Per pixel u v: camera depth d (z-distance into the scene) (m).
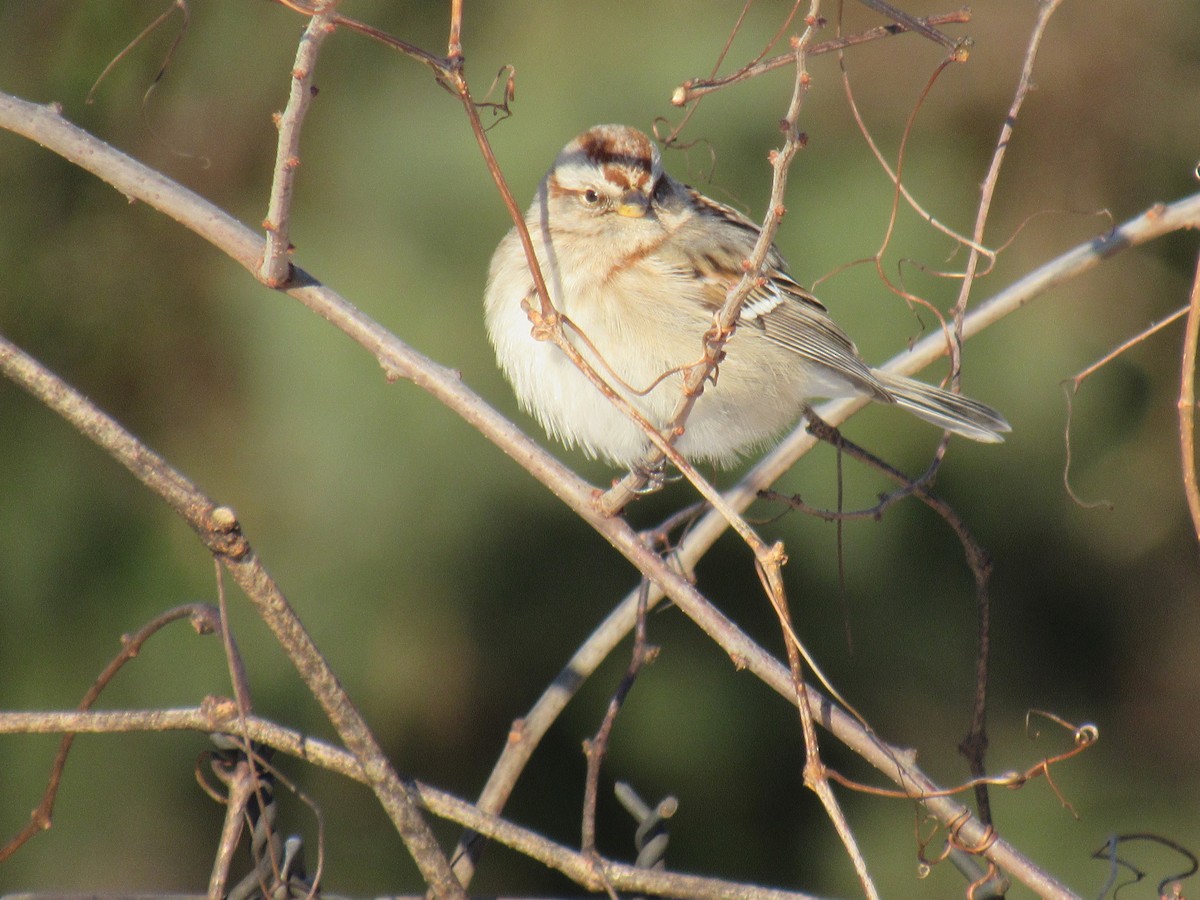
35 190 10.98
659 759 11.39
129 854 10.43
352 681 10.82
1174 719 11.95
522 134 10.80
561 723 11.36
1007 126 5.34
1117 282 11.30
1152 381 11.45
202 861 10.55
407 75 11.20
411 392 10.81
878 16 11.05
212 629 4.32
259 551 10.73
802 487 11.16
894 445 11.12
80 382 10.91
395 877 10.77
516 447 4.62
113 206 11.09
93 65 10.95
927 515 11.45
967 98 11.13
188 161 11.05
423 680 10.98
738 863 11.33
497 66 11.05
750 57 10.87
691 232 7.28
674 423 4.26
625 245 7.02
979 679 5.18
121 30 10.99
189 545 10.73
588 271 6.97
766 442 7.54
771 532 11.26
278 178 4.32
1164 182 11.28
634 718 11.36
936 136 11.17
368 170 11.06
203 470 10.85
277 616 3.88
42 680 10.45
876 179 10.88
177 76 11.09
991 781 4.28
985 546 11.53
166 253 11.16
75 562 10.64
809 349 7.34
